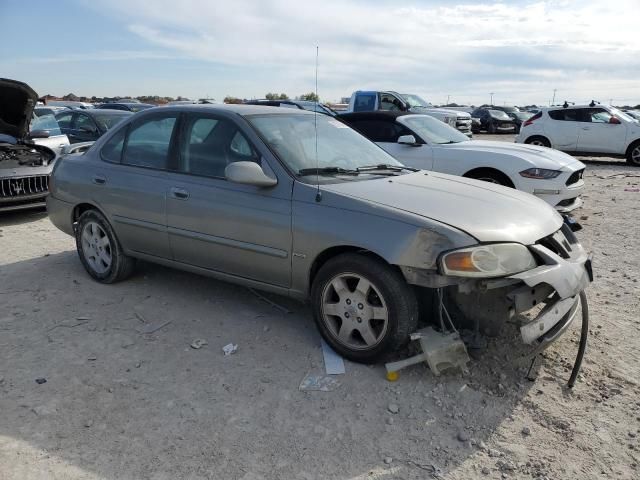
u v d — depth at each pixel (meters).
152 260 4.67
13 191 7.43
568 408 3.11
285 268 3.77
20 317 4.29
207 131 4.27
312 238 3.56
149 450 2.75
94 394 3.23
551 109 16.06
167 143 4.49
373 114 8.80
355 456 2.72
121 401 3.16
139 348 3.80
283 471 2.61
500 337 3.79
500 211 3.51
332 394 3.23
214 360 3.63
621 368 3.53
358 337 3.58
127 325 4.16
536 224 3.50
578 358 3.43
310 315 4.32
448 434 2.89
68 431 2.89
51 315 4.34
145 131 4.68
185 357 3.67
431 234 3.17
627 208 8.81
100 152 4.98
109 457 2.70
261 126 4.10
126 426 2.94
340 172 4.02
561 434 2.89
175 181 4.31
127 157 4.76
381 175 4.14
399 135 8.46
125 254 4.87
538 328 3.12
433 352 3.27
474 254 3.10
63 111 12.41
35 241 6.58
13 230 7.17
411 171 4.47
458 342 3.35
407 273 3.22
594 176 13.12
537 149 8.02
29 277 5.21
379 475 2.59
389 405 3.11
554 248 3.55
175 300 4.63
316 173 3.88
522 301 3.16
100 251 5.00
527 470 2.63
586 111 15.66
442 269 3.11
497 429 2.93
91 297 4.71
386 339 3.36
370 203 3.44
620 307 4.52
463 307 3.50
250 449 2.76
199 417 3.02
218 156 4.16
